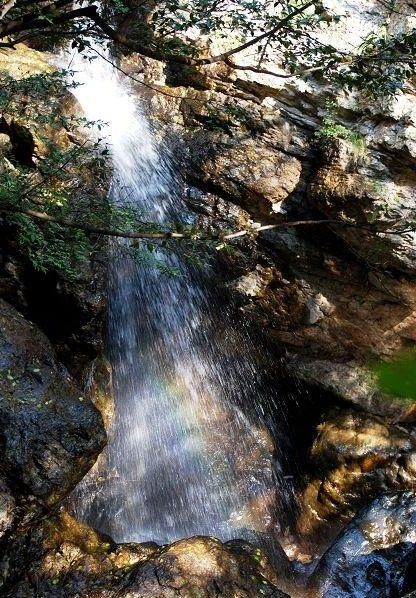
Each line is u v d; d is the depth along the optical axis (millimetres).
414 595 3256
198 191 7258
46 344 5273
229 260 7242
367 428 7137
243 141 7039
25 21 3318
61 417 4781
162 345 7535
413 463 6789
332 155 6496
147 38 3865
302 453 7641
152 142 7379
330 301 7082
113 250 6605
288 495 7391
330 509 6902
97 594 4430
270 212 6988
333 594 5508
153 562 4605
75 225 3303
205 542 4875
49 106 6254
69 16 3332
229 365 7902
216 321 7723
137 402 7219
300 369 7605
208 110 6754
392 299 6727
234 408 7863
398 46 4016
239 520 7027
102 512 6258
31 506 4500
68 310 5848
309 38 4324
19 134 6000
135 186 7199
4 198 4449
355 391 7316
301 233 6926
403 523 5887
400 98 6109
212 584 4535
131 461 6910
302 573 6148
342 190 6297
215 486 7211
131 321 7215
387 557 5668
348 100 6449
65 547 4762
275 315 7430
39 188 5059
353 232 6332
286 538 7020
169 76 7586
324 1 6324
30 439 4598
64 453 4652
